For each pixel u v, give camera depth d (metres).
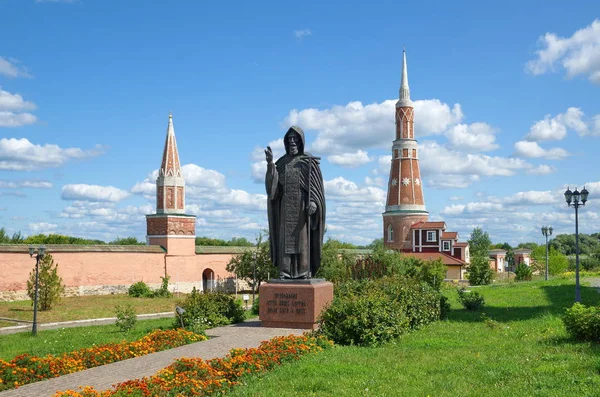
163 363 11.76
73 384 9.99
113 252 47.91
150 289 48.59
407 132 81.31
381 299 15.84
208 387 9.51
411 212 80.19
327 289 17.05
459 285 54.03
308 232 17.23
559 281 45.59
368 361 12.15
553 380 10.16
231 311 18.73
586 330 14.16
